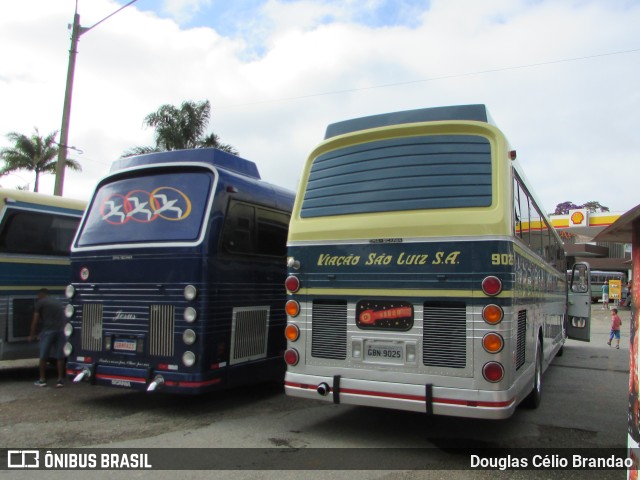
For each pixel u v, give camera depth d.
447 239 5.14
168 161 7.50
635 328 3.46
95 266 7.15
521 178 6.11
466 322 4.98
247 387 8.46
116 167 7.94
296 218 6.10
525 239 6.24
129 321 6.76
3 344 8.55
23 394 7.84
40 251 9.24
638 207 3.48
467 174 5.29
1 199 8.73
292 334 5.84
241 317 7.08
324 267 5.74
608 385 9.23
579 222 31.98
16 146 35.31
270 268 7.79
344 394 5.45
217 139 26.25
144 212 7.11
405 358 5.20
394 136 5.79
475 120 5.50
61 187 15.50
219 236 6.74
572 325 14.14
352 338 5.49
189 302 6.41
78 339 7.15
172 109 25.73
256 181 7.87
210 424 6.22
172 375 6.36
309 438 5.68
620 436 5.92
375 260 5.46
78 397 7.66
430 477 4.62
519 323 5.55
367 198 5.69
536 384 7.04
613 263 47.12
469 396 4.89
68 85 15.62
